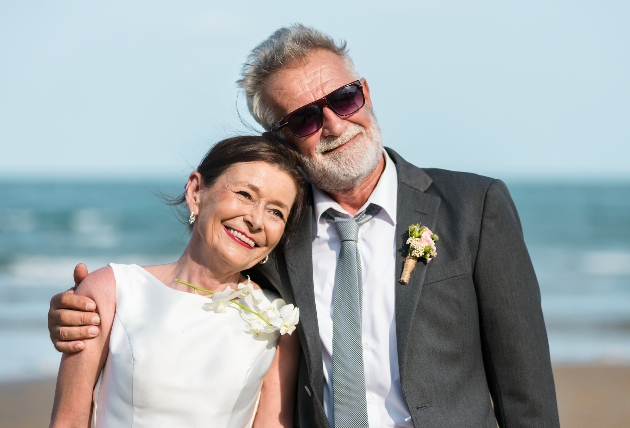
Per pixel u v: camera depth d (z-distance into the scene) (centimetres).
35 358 994
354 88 326
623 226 3278
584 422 720
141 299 322
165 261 2419
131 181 7250
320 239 336
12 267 2216
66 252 2506
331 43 343
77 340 312
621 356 1009
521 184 7150
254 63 349
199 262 329
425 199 325
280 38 345
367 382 312
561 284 1906
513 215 319
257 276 349
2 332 1176
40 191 4884
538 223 3441
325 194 339
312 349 314
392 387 309
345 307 314
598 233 3084
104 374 313
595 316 1358
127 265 335
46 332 1179
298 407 333
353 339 309
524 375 308
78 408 310
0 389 841
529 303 311
